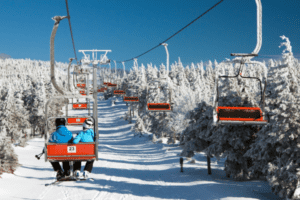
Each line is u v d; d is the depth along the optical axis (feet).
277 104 67.46
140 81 300.20
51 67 22.31
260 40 29.35
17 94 240.32
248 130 81.51
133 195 63.16
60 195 63.16
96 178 85.10
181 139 103.04
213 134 86.48
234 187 72.08
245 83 83.46
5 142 95.91
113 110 431.02
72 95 24.30
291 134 61.41
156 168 112.37
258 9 28.84
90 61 77.61
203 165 112.98
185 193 65.51
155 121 226.79
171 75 430.20
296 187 57.52
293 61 68.03
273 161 66.85
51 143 24.20
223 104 82.28
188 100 174.91
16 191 68.80
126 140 243.81
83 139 24.59
